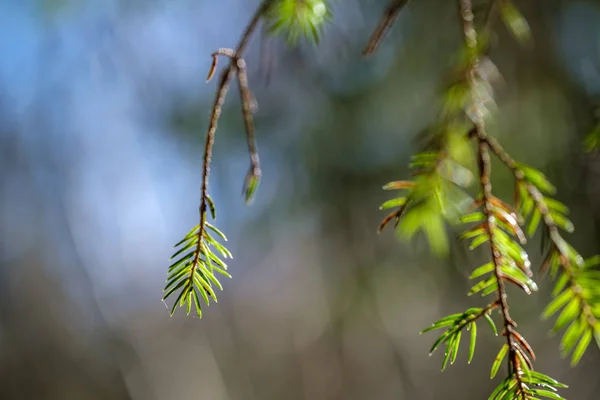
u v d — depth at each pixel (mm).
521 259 576
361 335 2303
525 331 1371
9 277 2551
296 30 638
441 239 737
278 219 1517
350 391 2455
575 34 1270
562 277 586
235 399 2760
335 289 1719
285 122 1454
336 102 1428
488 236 578
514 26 660
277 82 1402
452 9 1260
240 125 1427
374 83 1383
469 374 2113
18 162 2215
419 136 637
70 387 2588
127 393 2609
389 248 1512
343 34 1335
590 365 1714
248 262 2592
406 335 2174
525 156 1216
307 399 2588
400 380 2305
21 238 2459
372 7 1315
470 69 625
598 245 1269
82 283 2570
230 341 2824
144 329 2713
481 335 1793
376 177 1455
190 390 2711
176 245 577
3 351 2535
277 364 2762
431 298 1475
